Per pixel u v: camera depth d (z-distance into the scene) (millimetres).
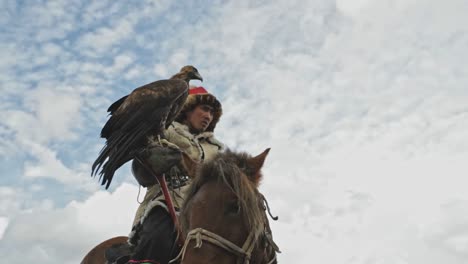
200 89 6152
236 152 4859
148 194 5426
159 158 4867
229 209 4270
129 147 4727
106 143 4762
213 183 4473
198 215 4270
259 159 4789
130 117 4738
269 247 4422
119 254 5578
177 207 5234
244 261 4125
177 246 4895
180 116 6039
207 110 6066
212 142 5941
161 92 4844
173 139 5613
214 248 4105
